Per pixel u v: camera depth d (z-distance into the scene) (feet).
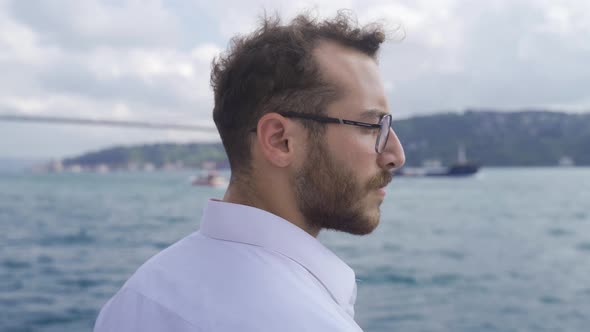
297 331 3.13
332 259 3.83
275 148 3.92
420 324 33.78
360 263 60.18
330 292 3.70
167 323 3.26
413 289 45.65
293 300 3.26
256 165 4.02
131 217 111.86
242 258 3.52
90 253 63.31
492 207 151.02
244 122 4.00
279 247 3.65
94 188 260.42
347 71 3.92
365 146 3.92
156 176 511.40
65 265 54.70
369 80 3.99
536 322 35.27
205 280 3.40
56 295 40.37
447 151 587.27
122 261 57.26
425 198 188.96
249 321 3.16
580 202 170.09
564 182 324.60
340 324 3.25
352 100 3.90
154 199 176.35
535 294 44.45
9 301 38.14
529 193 220.02
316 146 3.90
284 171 3.96
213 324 3.18
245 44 4.09
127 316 3.41
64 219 107.65
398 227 101.40
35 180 404.16
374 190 4.03
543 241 83.66
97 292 41.63
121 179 415.23
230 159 4.15
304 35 3.95
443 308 38.37
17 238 77.77
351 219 3.98
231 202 4.14
